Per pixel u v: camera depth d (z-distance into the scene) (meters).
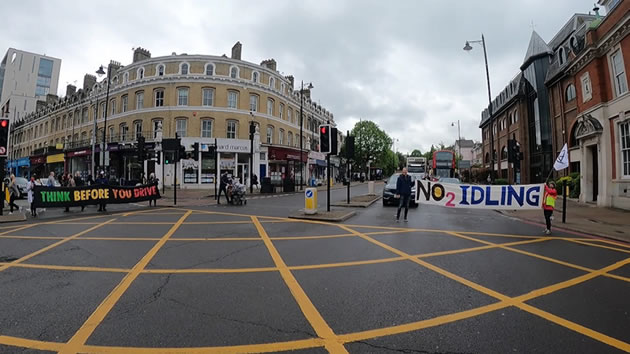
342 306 3.66
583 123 15.48
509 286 4.38
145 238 7.50
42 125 46.50
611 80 13.79
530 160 26.66
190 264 5.32
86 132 36.12
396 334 3.02
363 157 62.06
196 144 19.64
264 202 17.59
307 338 2.93
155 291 4.08
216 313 3.44
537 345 2.83
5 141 11.60
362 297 3.93
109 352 2.68
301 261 5.54
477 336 2.99
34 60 84.06
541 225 10.07
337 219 10.22
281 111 36.00
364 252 6.21
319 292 4.09
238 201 16.11
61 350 2.70
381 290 4.18
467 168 48.16
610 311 3.59
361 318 3.36
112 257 5.76
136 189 14.91
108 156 27.80
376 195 22.50
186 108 29.02
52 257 5.75
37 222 10.20
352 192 27.50
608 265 5.49
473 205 10.96
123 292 4.04
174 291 4.08
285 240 7.30
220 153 29.33
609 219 10.84
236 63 31.08
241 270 5.00
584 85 15.88
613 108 13.59
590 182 15.75
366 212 12.86
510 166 30.67
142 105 30.25
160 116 29.12
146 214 12.23
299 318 3.34
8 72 80.50
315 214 11.24
